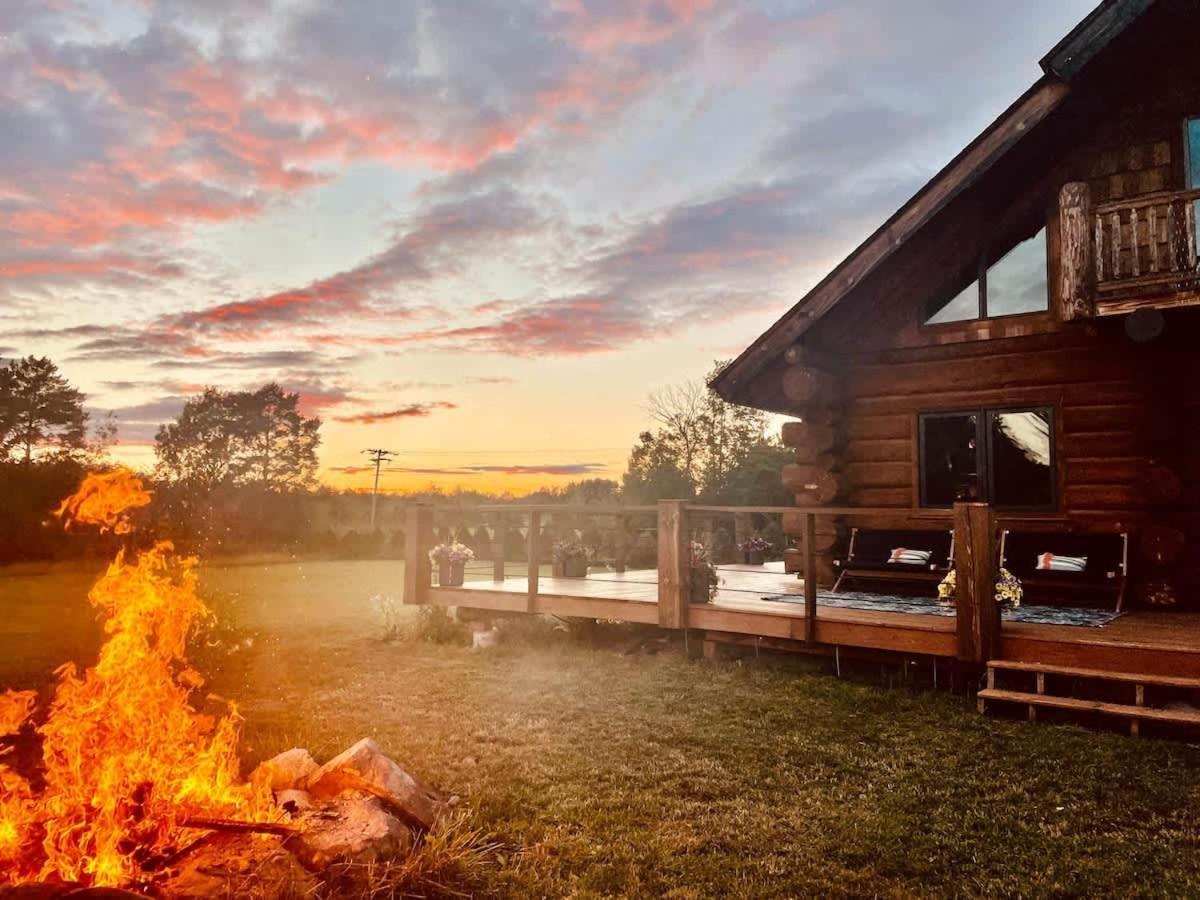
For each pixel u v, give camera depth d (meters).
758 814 4.68
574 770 5.44
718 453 38.03
